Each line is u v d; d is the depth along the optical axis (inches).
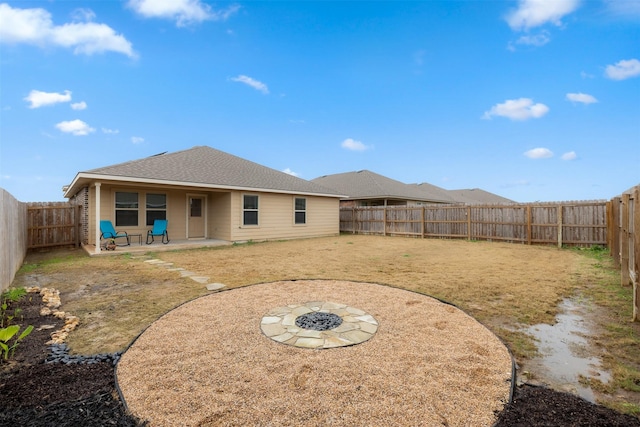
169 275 250.1
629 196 202.5
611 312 159.6
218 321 148.4
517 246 434.3
